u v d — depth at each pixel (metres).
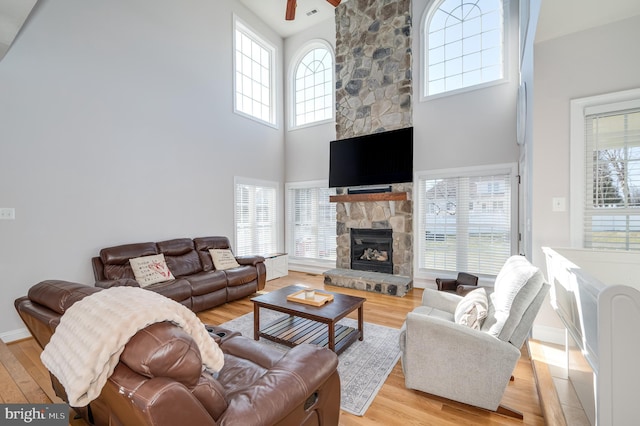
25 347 2.72
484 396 1.76
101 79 3.46
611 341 1.12
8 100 2.80
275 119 6.10
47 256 3.05
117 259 3.35
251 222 5.56
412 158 4.61
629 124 2.30
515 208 3.94
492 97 4.12
